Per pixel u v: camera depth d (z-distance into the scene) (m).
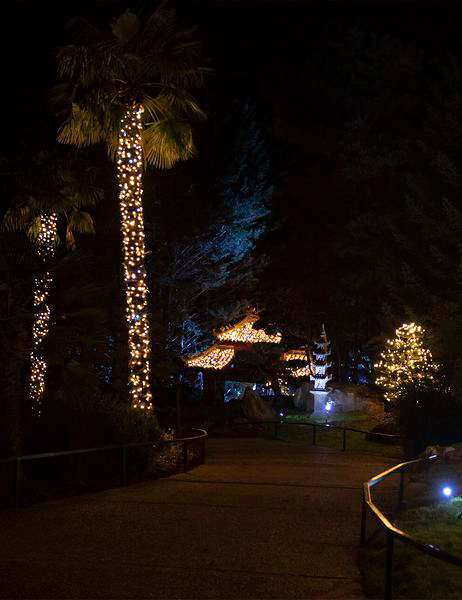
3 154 28.97
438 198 40.09
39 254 15.59
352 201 50.00
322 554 9.13
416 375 30.27
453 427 22.06
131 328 21.50
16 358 13.75
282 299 51.75
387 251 45.75
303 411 44.00
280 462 21.67
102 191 22.73
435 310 30.25
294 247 53.66
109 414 16.03
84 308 15.89
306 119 50.78
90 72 20.94
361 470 19.41
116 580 7.77
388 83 47.66
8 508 11.76
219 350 46.72
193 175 47.09
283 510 12.18
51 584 7.58
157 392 41.09
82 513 11.48
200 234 46.88
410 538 6.16
